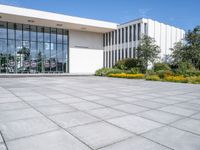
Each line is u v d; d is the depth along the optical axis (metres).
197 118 5.66
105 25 33.97
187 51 28.27
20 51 30.78
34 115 5.74
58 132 4.35
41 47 32.56
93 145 3.69
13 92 10.59
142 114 6.04
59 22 30.47
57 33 34.03
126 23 33.09
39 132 4.34
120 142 3.85
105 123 5.05
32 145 3.65
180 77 20.23
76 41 35.78
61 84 15.61
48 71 33.09
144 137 4.12
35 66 31.98
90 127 4.71
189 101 8.43
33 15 27.73
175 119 5.53
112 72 28.92
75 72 35.62
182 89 12.99
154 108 6.93
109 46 37.28
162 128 4.72
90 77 26.52
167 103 7.93
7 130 4.45
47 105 7.19
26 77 24.86
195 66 28.27
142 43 27.39
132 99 8.76
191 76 21.19
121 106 7.18
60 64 34.31
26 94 9.88
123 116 5.76
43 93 10.30
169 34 34.00
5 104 7.33
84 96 9.41
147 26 30.23
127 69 30.30
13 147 3.56
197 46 28.00
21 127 4.66
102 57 38.91
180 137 4.15
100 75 30.34
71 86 14.09
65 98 8.77
